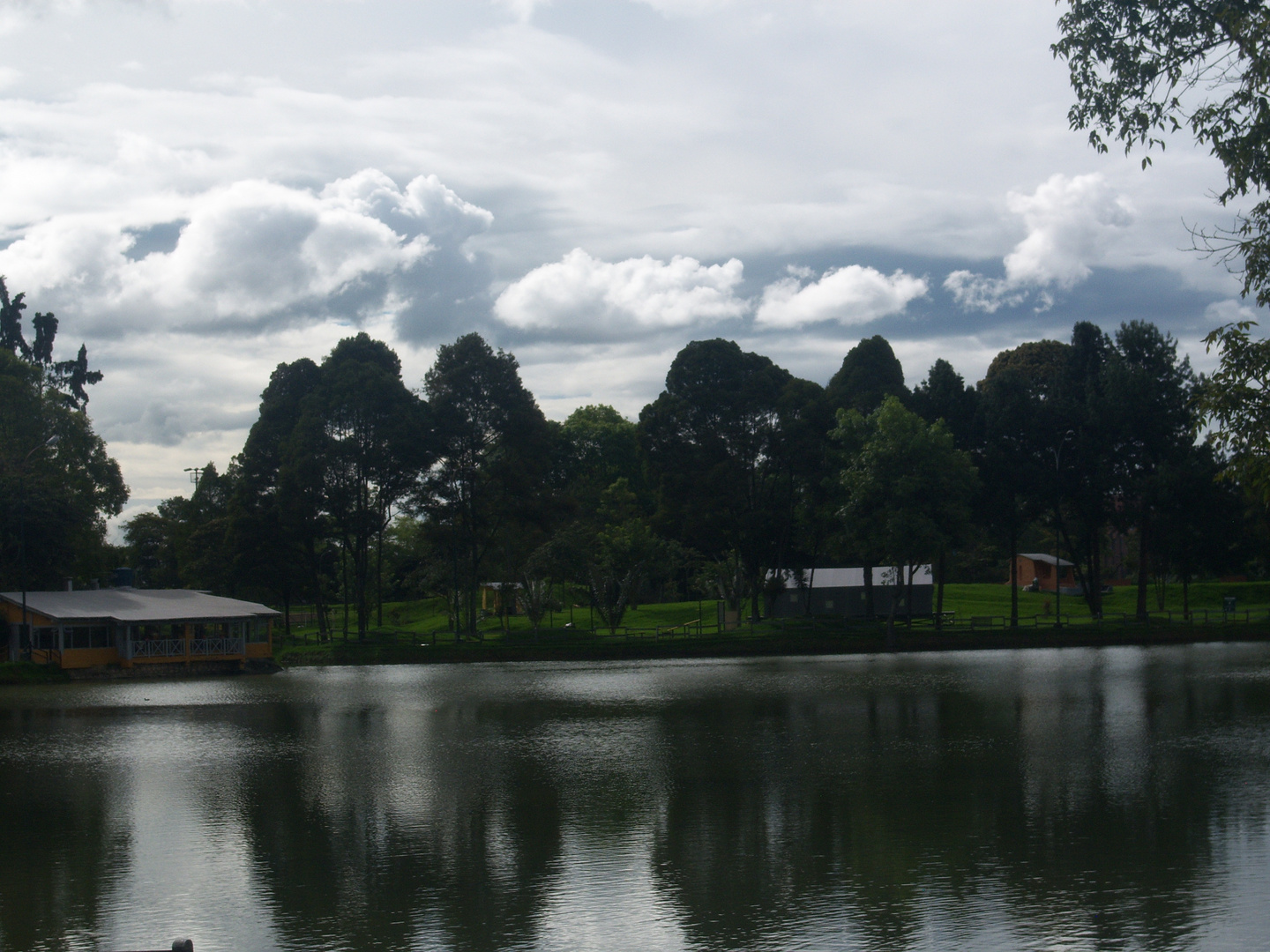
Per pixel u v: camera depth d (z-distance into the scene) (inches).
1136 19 833.5
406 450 2974.9
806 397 3230.8
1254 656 2566.4
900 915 650.2
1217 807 914.1
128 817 960.3
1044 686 1935.3
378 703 1898.4
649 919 654.5
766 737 1374.3
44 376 3417.8
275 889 727.7
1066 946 593.6
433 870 768.9
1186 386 3203.7
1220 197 781.9
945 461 2923.2
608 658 2930.6
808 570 3639.3
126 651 2596.0
